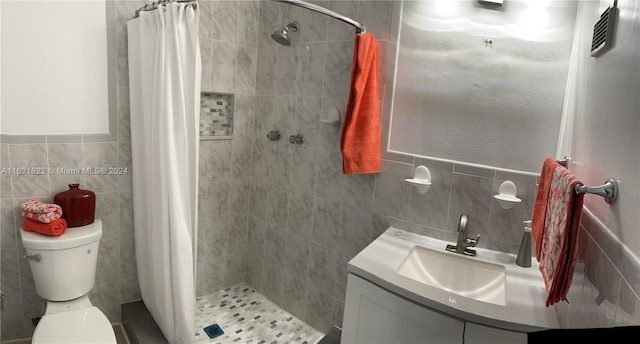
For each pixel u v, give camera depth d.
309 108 2.38
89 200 2.04
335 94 2.23
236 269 2.93
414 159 1.96
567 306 1.26
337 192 2.29
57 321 1.72
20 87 1.92
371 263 1.61
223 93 2.59
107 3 2.07
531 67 1.67
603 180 1.07
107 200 2.23
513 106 1.72
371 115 1.93
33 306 2.10
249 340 2.32
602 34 1.13
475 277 1.71
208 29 2.45
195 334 2.34
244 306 2.69
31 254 1.85
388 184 2.07
